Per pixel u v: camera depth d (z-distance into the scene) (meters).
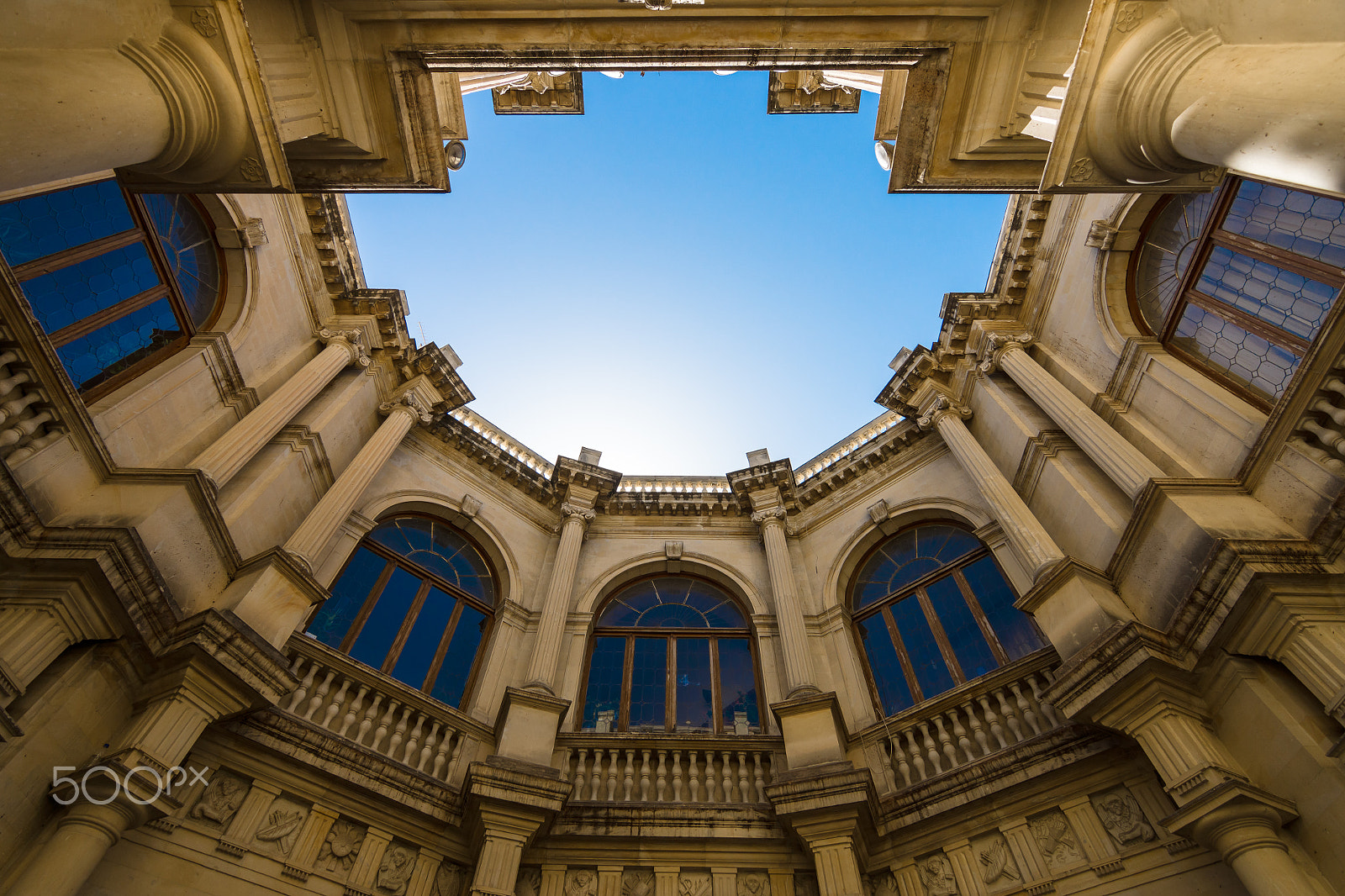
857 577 14.91
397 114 8.98
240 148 7.20
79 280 9.68
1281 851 6.91
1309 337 9.24
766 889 9.81
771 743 11.62
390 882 9.17
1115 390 11.85
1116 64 6.86
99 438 8.61
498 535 15.20
